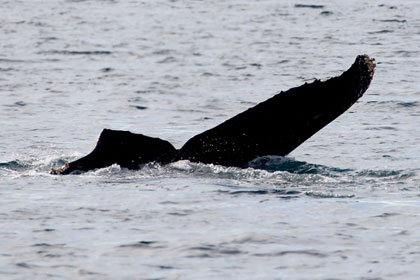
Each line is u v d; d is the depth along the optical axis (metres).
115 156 51.72
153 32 153.38
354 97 50.12
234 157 51.44
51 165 55.94
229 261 35.88
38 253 36.81
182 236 39.28
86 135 70.19
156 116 80.69
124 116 80.44
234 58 120.38
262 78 103.62
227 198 46.16
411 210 44.00
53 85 98.69
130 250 37.28
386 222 41.78
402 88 93.19
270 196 46.72
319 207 44.53
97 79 103.69
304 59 117.44
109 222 41.66
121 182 49.41
